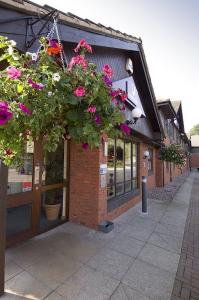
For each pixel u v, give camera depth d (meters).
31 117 1.57
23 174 4.05
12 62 1.71
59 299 2.54
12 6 2.43
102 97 1.83
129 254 3.83
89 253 3.74
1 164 2.49
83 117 1.80
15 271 3.04
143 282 3.02
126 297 2.68
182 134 24.44
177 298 2.74
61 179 5.15
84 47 2.31
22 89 1.54
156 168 12.95
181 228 5.45
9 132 1.58
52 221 4.88
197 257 3.91
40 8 2.86
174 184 14.95
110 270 3.25
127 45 6.43
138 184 8.55
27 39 2.58
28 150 4.10
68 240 4.22
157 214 6.68
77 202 5.16
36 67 1.73
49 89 1.63
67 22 3.32
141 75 8.21
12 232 3.84
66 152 5.26
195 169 40.81
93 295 2.67
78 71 1.81
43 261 3.37
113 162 6.34
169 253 3.99
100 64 5.47
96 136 1.81
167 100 12.69
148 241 4.48
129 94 7.01
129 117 6.89
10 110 1.48
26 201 4.06
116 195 6.47
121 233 4.82
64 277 2.98
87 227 4.95
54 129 1.78
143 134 8.05
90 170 5.02
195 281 3.14
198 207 8.08
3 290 2.54
